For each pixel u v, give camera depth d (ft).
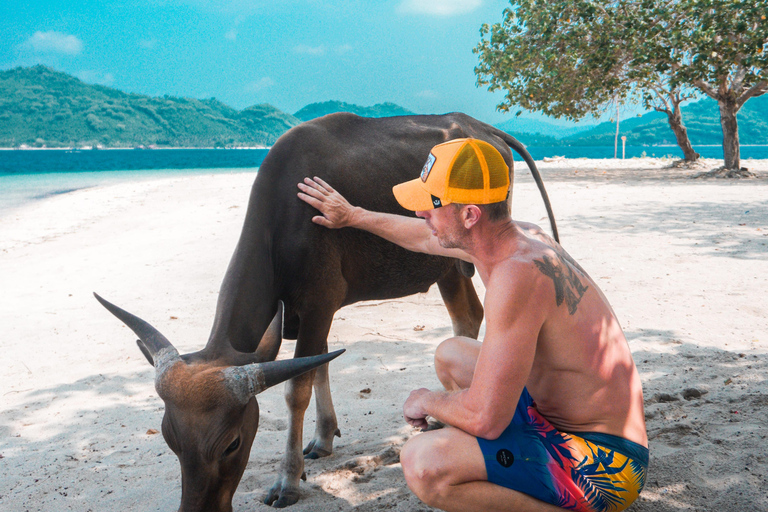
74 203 58.39
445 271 13.67
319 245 10.92
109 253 33.96
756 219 35.73
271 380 7.94
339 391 14.84
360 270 11.92
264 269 10.13
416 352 17.38
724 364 14.75
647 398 12.96
